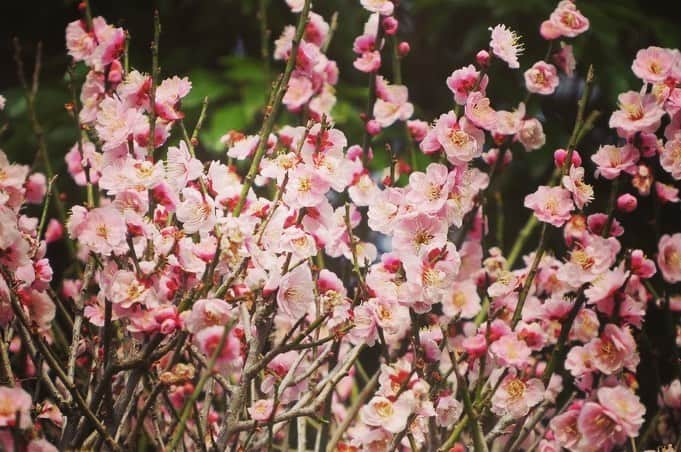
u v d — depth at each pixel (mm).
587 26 1753
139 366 1593
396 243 1646
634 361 1674
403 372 1630
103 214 1604
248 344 1617
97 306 1658
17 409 1563
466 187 1665
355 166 1722
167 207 1624
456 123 1661
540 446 1707
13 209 1658
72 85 1735
